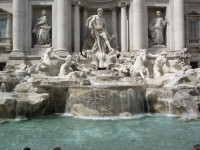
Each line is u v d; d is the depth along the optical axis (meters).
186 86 16.45
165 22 26.30
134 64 21.59
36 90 15.22
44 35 24.78
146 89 16.47
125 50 25.53
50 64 19.77
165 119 13.80
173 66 22.30
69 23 24.45
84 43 25.80
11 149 8.73
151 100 15.95
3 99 13.48
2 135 10.45
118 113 14.66
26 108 14.05
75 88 15.19
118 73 20.84
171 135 10.39
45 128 11.62
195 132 10.88
